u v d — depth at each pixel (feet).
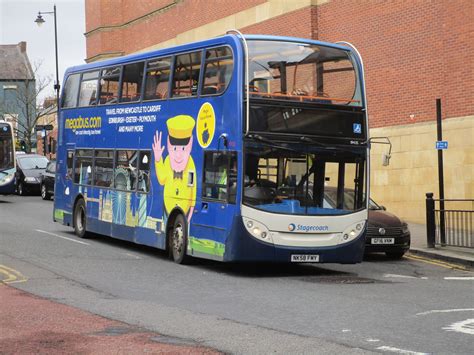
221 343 25.23
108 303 33.63
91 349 23.71
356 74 46.14
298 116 43.96
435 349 24.57
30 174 118.93
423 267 50.90
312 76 44.91
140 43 128.98
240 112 42.73
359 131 45.60
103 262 48.62
